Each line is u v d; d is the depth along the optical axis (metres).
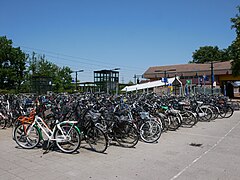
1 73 34.25
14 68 36.69
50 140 5.21
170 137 6.84
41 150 5.30
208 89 22.78
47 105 6.32
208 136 7.00
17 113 7.35
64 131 5.16
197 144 6.04
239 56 22.72
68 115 5.33
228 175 3.96
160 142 6.22
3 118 7.77
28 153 5.09
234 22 22.34
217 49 58.97
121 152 5.25
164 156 4.98
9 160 4.64
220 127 8.57
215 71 40.91
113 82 33.00
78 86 34.16
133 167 4.31
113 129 5.93
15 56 36.62
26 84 35.81
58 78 36.06
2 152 5.16
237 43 22.20
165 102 8.47
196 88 24.25
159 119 6.93
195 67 47.38
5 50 35.75
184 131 7.75
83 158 4.79
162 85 23.98
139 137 6.28
